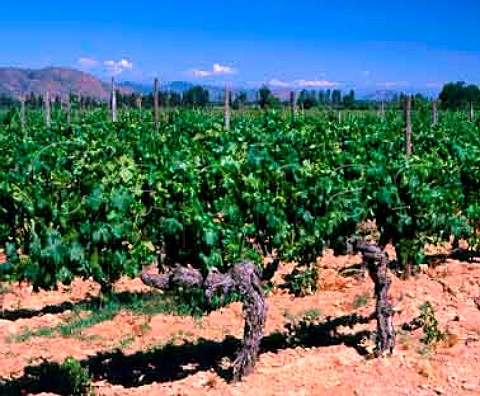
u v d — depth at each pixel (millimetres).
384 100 39375
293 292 9719
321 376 6805
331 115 28422
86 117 26703
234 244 6609
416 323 8141
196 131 18625
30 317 9141
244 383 6652
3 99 41000
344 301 9258
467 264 10734
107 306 9219
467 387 6570
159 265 6566
